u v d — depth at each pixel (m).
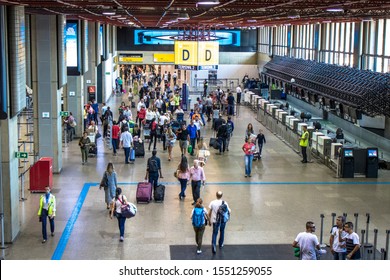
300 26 46.81
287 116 32.19
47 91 22.36
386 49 30.50
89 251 14.75
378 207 18.88
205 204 18.81
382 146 27.66
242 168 24.20
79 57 28.66
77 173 22.91
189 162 25.05
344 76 32.38
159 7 17.30
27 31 23.06
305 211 18.28
